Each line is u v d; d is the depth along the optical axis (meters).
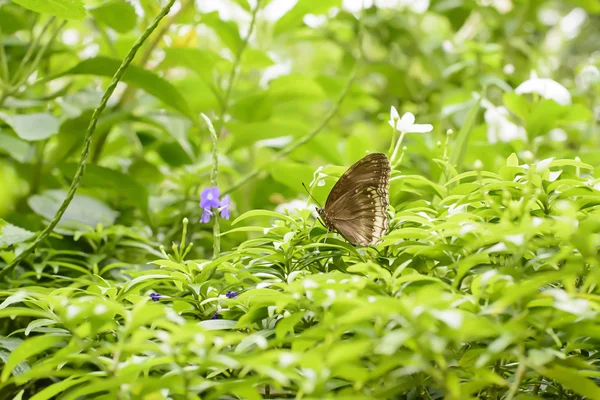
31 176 2.19
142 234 2.13
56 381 2.00
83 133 2.16
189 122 2.21
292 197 2.26
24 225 2.12
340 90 2.33
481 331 1.82
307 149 2.26
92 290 1.94
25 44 2.22
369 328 1.85
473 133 2.21
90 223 2.11
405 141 2.30
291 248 1.93
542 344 1.85
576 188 1.91
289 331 1.90
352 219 1.97
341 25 2.66
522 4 2.68
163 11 1.97
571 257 1.86
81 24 2.35
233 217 2.16
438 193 2.00
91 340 1.91
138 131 2.25
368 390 1.87
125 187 2.12
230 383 1.84
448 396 1.84
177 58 2.19
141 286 1.94
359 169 1.97
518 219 1.89
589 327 1.84
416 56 2.63
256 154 2.50
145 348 1.82
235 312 1.92
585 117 2.13
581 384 1.83
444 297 1.82
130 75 2.11
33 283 2.02
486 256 1.86
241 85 2.40
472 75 2.42
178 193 2.22
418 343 1.82
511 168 1.92
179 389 1.84
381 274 1.87
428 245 1.92
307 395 1.85
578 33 3.26
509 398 1.84
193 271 1.95
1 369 1.96
